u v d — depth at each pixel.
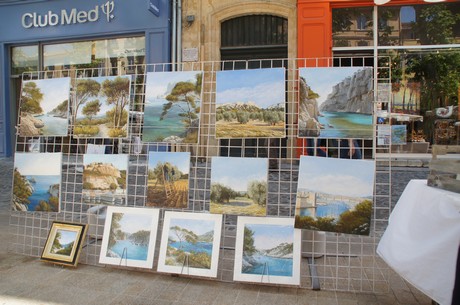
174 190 3.26
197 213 3.20
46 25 10.55
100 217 3.90
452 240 2.08
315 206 2.93
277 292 2.94
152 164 3.33
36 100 3.71
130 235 3.32
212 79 3.29
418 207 2.44
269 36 9.41
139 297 2.85
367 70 2.91
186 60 9.65
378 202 5.24
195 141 3.25
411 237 2.43
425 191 2.40
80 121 3.56
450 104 8.87
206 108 3.54
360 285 3.03
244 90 3.11
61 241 3.51
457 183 2.21
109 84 3.46
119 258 3.29
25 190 3.71
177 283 3.09
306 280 3.14
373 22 8.84
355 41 8.95
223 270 3.32
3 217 5.11
